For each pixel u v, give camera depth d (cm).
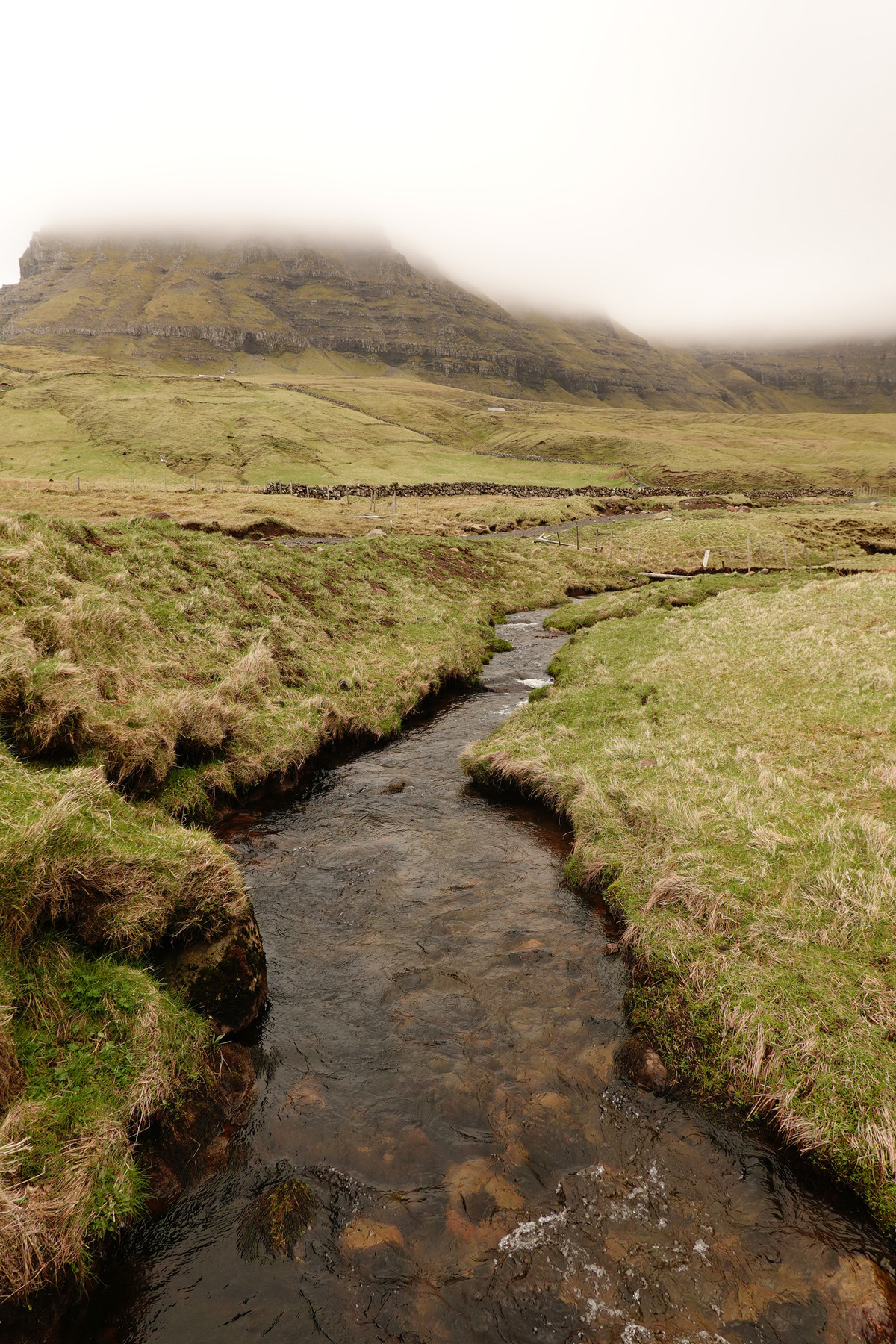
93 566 2080
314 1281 612
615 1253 626
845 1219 648
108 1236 626
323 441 17438
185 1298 598
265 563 2881
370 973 1014
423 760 1864
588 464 19225
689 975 922
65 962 791
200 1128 746
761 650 2277
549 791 1545
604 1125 755
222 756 1616
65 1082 686
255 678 1938
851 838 1092
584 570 5597
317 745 1856
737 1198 673
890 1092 708
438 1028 905
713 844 1156
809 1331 557
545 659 3061
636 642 2791
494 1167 711
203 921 921
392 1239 645
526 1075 825
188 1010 840
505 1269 616
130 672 1658
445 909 1171
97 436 15762
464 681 2625
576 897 1205
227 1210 673
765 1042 798
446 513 8731
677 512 10175
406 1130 756
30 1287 559
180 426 16525
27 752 1139
